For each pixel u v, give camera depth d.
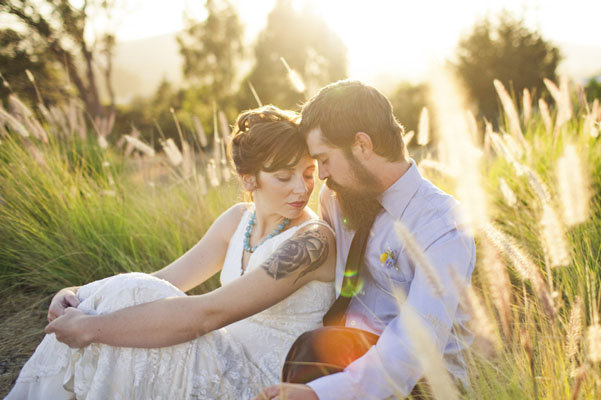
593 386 1.33
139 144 3.55
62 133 5.33
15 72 13.27
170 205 3.93
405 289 1.76
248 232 2.01
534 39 21.12
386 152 1.66
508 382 1.47
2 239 3.53
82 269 3.31
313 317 1.85
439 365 1.18
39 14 15.04
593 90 6.19
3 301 3.10
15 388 1.76
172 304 1.62
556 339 1.40
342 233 1.90
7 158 4.45
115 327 1.59
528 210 3.04
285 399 1.40
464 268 1.60
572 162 1.29
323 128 1.66
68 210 3.67
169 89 24.58
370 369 1.47
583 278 2.00
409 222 1.70
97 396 1.59
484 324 1.34
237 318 1.66
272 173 1.78
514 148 2.88
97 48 17.75
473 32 21.44
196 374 1.64
